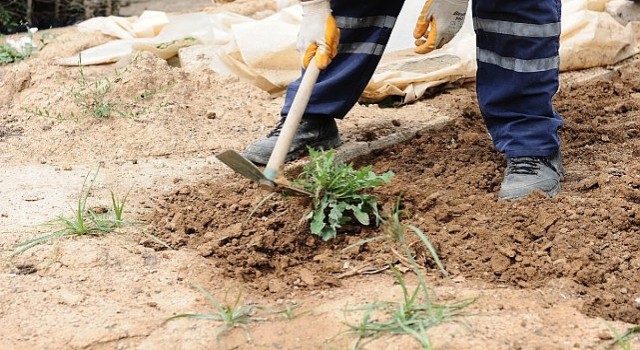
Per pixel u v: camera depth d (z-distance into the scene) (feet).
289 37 20.53
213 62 21.06
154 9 30.68
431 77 20.29
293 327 14.61
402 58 20.94
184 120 19.27
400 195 16.48
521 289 15.15
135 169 17.95
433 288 15.12
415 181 17.29
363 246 15.81
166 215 16.60
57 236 16.06
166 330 14.62
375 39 17.57
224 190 17.07
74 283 15.35
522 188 16.63
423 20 17.08
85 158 18.40
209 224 16.38
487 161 17.70
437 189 17.01
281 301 15.08
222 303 15.05
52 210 16.80
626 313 14.74
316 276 15.42
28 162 18.34
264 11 25.26
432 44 17.04
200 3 31.12
